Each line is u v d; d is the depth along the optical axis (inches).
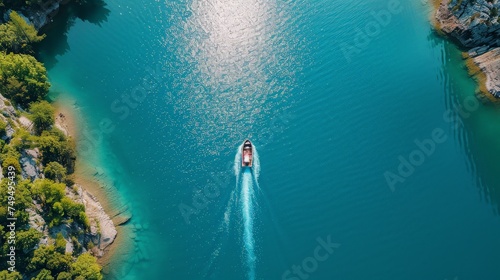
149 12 5905.5
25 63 4805.6
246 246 4252.0
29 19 5649.6
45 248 3777.1
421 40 5447.8
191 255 4222.4
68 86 5295.3
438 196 4424.2
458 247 4138.8
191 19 5816.9
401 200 4419.3
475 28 5201.8
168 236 4323.3
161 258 4210.1
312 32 5629.9
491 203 4377.5
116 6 5989.2
